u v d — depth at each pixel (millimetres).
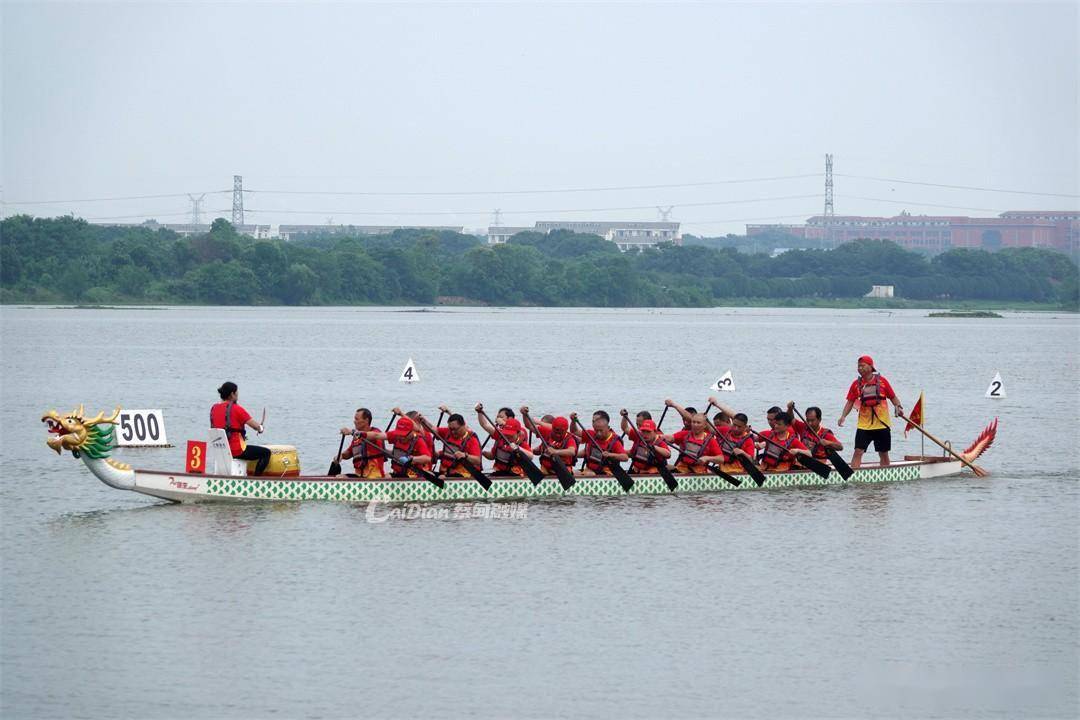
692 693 14539
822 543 21375
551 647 15906
